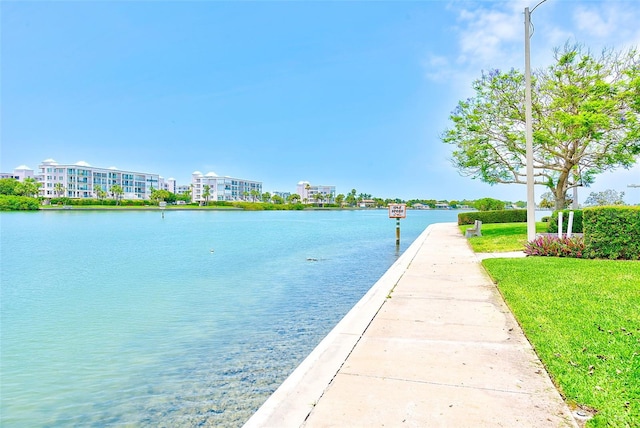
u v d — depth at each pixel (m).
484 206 37.69
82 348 6.46
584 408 3.14
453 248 15.23
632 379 3.49
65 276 13.37
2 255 19.61
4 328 7.54
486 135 18.33
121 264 16.14
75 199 110.00
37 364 5.85
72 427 4.20
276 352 6.02
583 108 14.98
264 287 10.86
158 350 6.28
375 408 3.24
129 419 4.29
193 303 9.22
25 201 92.25
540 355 4.17
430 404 3.28
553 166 17.81
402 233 32.47
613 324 4.95
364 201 194.75
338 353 4.49
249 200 171.88
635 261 9.77
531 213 12.53
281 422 3.05
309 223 54.50
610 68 16.14
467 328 5.32
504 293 6.84
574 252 11.01
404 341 4.86
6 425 4.26
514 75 17.53
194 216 82.06
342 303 8.91
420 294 7.42
